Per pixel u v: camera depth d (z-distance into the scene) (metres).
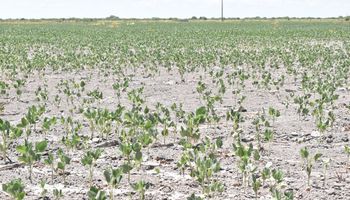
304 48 35.09
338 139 10.78
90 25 94.00
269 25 90.44
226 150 9.82
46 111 13.75
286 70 23.44
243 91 17.23
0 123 9.17
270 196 7.43
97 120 10.66
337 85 17.20
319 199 7.36
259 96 16.27
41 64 21.77
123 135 9.73
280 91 17.41
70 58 26.00
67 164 8.79
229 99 15.70
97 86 18.36
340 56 28.53
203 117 10.19
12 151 9.81
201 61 24.19
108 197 7.39
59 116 13.12
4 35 54.81
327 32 60.00
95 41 43.81
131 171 8.59
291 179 8.20
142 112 13.38
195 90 17.55
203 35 54.91
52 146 10.14
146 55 27.66
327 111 13.80
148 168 8.77
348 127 11.80
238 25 91.25
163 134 10.05
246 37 51.19
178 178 8.23
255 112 13.71
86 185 7.91
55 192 7.11
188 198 6.28
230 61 25.72
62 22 112.56
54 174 8.42
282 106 14.57
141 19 137.25
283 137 10.95
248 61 24.52
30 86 18.41
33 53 30.78
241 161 8.41
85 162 7.91
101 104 14.81
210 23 103.88
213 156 7.89
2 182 8.05
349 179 8.24
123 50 31.02
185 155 8.36
